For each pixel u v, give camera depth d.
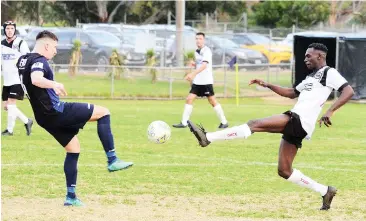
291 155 14.80
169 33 59.78
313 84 14.45
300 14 90.88
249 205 15.33
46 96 14.25
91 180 17.94
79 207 14.80
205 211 14.63
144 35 52.53
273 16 92.50
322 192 14.88
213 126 30.62
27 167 19.70
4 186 16.94
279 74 59.12
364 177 19.06
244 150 23.75
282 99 45.78
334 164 21.31
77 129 14.82
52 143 24.69
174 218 13.91
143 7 92.88
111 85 45.59
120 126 30.11
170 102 43.47
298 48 46.06
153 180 18.09
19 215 13.91
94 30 58.16
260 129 14.34
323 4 89.81
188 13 94.94
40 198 15.67
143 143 25.08
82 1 89.31
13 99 26.36
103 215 14.09
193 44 56.84
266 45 65.44
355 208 15.16
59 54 51.44
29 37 55.25
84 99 43.81
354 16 87.50
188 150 23.58
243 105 41.84
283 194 16.58
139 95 44.97
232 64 42.78
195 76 29.84
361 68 43.88
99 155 22.16
